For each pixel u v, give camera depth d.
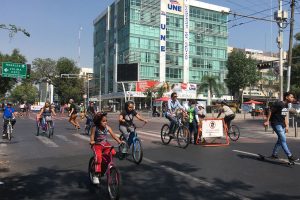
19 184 8.66
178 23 81.94
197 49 84.56
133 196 7.50
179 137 15.28
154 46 79.44
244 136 21.77
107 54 91.38
